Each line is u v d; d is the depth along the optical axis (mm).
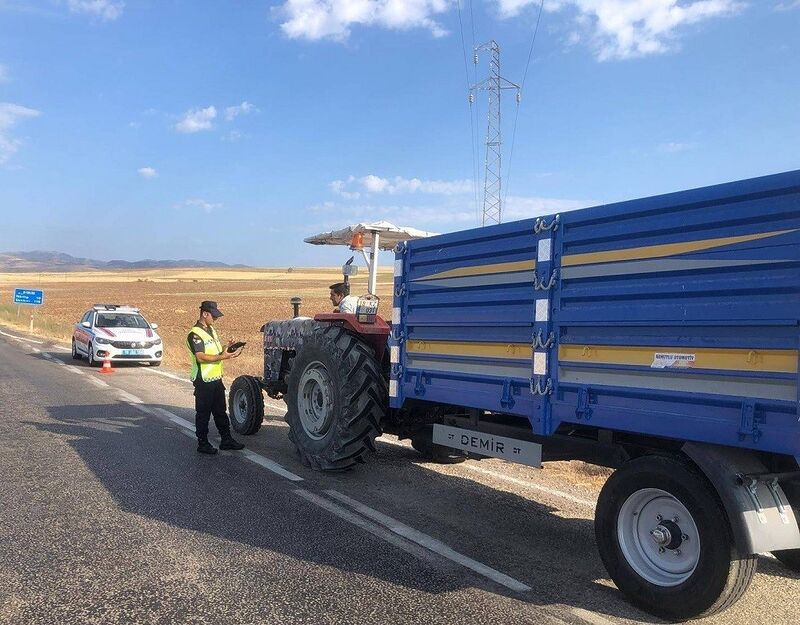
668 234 3750
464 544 4949
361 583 4145
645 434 3928
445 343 5426
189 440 8273
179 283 115438
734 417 3424
